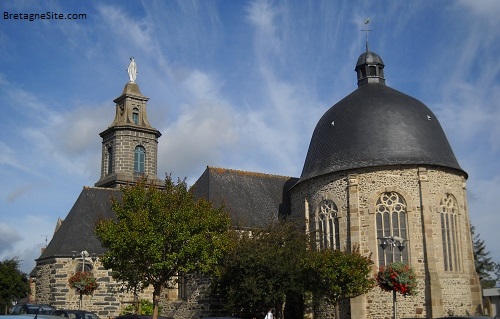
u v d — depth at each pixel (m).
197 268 27.47
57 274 39.69
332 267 28.17
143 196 27.81
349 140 34.84
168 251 27.17
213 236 28.08
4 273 47.53
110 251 27.19
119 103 57.12
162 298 39.28
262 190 43.03
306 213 36.34
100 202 44.56
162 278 26.98
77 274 37.50
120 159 54.22
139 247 26.08
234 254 30.59
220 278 30.98
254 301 29.67
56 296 39.41
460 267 33.25
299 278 29.80
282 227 33.47
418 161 32.88
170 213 26.92
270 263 29.69
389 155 33.38
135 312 37.94
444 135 36.00
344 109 36.59
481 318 17.44
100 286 40.16
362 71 39.59
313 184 36.03
